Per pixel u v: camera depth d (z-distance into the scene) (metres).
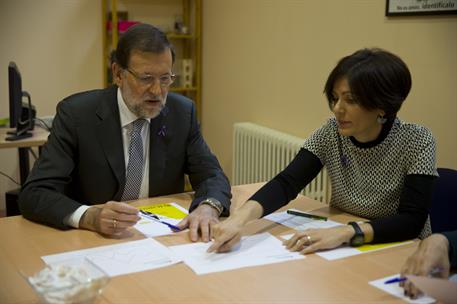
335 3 2.98
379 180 1.66
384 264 1.34
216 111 4.36
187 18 4.54
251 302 1.13
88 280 1.04
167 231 1.56
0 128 3.57
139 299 1.14
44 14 4.07
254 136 3.58
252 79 3.82
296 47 3.32
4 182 4.18
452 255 1.27
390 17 2.65
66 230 1.56
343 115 1.52
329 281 1.23
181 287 1.20
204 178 1.93
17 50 4.04
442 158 2.47
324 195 2.92
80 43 4.23
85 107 1.83
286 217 1.71
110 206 1.52
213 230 1.51
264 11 3.60
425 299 1.14
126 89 1.76
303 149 1.81
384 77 1.45
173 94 2.03
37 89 4.15
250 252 1.41
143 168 1.91
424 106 2.54
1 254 1.38
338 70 1.50
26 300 1.12
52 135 1.82
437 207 1.78
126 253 1.39
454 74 2.37
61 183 1.73
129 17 4.33
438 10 2.39
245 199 1.93
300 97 3.33
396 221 1.50
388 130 1.60
